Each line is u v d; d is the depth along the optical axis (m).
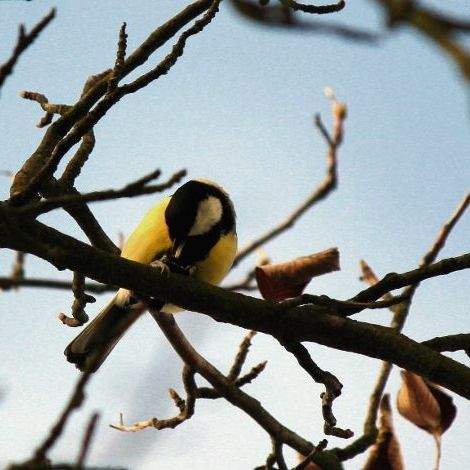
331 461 7.20
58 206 5.60
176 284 6.43
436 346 6.66
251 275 8.45
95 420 3.33
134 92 6.35
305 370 6.58
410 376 6.91
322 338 6.54
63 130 7.21
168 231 8.88
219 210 9.08
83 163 7.61
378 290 6.51
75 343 8.70
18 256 6.01
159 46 6.86
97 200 5.37
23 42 5.40
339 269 6.88
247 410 7.54
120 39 6.45
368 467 7.01
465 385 6.49
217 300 6.47
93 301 7.65
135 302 8.46
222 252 9.01
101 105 6.19
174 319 7.69
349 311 6.48
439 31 2.25
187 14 6.86
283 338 6.53
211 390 7.73
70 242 6.27
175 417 7.66
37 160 7.03
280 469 7.34
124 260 6.38
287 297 6.86
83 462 3.28
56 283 5.01
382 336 6.51
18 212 5.68
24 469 3.52
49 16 5.41
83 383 3.54
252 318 6.49
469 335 6.70
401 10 2.28
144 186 5.26
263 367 7.80
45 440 3.53
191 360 7.61
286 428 7.43
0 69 5.40
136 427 7.57
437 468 6.68
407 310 7.59
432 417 6.83
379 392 7.52
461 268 6.40
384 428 7.09
